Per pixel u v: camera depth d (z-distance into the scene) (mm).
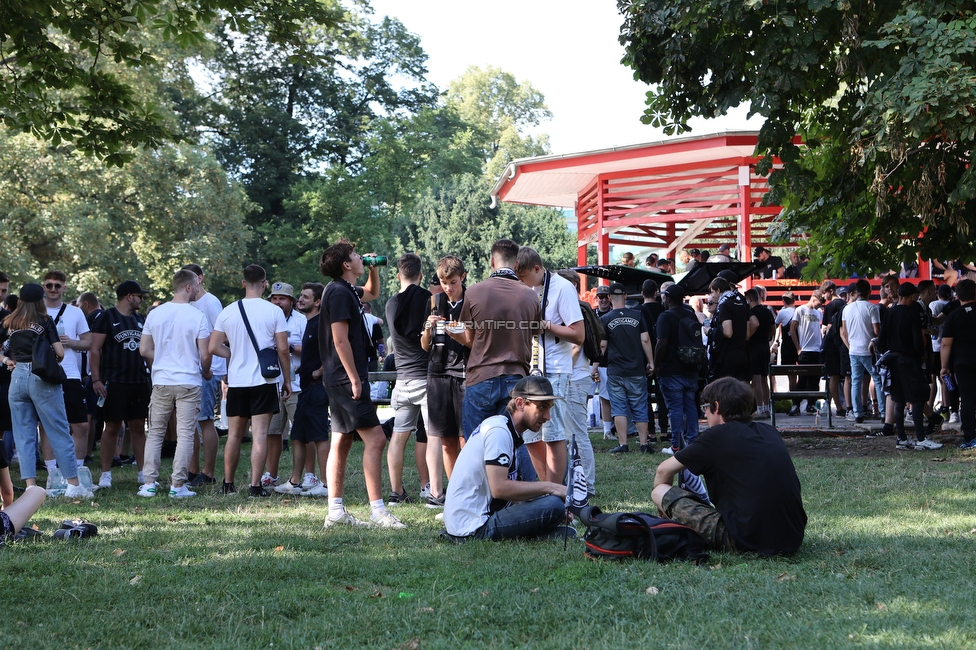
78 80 11156
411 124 45469
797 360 15391
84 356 11273
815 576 4738
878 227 12023
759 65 10531
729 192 19844
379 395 16375
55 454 8156
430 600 4391
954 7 9602
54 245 28344
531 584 4660
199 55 38750
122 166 11906
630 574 4789
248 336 8367
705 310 14984
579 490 6055
